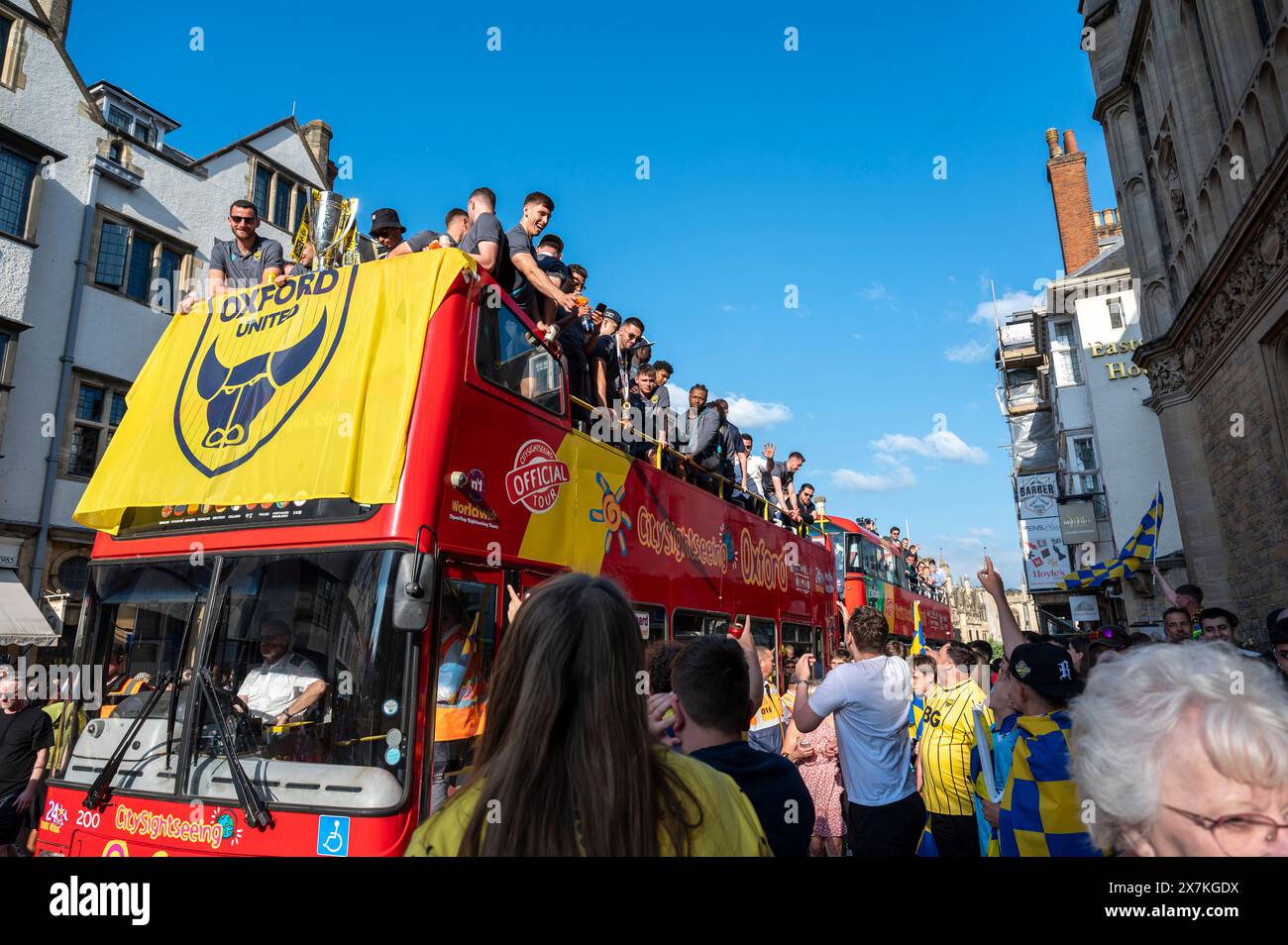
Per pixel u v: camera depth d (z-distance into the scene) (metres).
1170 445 13.64
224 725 3.89
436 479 4.10
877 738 4.84
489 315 4.88
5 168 14.37
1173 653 1.65
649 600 6.51
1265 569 10.71
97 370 15.50
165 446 4.89
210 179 18.36
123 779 4.04
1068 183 30.02
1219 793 1.45
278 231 19.97
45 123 15.23
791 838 2.62
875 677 4.89
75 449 15.15
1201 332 12.26
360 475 4.07
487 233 5.89
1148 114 14.12
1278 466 9.93
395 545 3.89
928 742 5.30
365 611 3.83
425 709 3.73
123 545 4.81
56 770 4.38
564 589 1.75
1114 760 1.58
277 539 4.21
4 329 13.86
